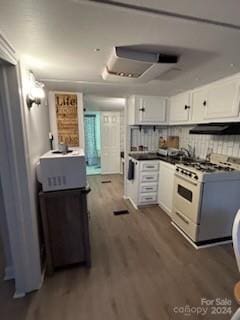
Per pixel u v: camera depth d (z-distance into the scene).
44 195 1.72
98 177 5.57
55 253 1.87
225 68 1.83
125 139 3.81
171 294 1.63
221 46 1.33
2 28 1.08
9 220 1.51
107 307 1.51
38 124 2.07
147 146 3.95
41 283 1.74
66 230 1.86
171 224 2.84
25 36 1.18
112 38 1.22
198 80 2.30
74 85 2.54
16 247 1.56
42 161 1.71
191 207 2.34
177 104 3.24
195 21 1.01
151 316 1.44
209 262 2.02
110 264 1.99
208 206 2.23
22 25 1.05
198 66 1.77
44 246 1.91
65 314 1.46
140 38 1.21
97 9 0.90
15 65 1.36
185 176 2.46
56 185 1.77
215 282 1.76
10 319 1.44
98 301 1.57
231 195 2.29
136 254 2.16
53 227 1.83
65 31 1.12
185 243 2.36
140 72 1.71
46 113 2.73
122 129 5.79
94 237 2.50
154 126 3.90
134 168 3.50
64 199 1.80
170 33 1.15
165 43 1.29
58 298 1.60
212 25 1.05
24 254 1.59
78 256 1.94
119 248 2.27
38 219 1.83
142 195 3.42
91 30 1.11
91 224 2.84
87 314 1.46
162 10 0.92
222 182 2.22
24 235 1.57
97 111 5.95
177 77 2.16
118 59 1.41
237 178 2.26
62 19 0.99
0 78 1.32
